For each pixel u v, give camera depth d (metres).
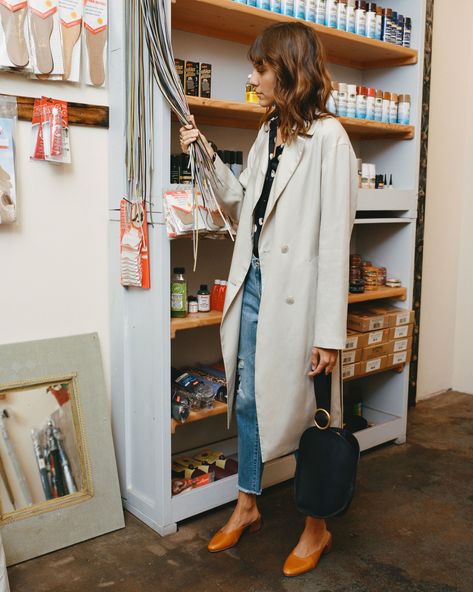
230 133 2.69
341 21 2.66
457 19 3.60
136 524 2.30
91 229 2.30
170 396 2.18
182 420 2.19
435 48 3.49
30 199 2.14
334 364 1.88
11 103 2.03
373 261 3.27
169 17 2.00
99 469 2.24
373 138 3.22
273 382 1.91
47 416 2.16
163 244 2.10
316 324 1.86
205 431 2.79
